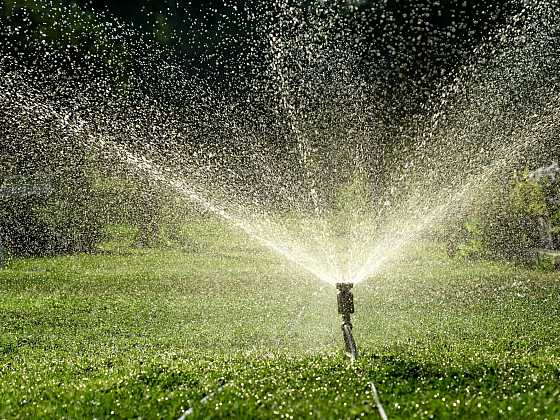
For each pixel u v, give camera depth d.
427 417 5.70
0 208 24.59
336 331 11.36
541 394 6.28
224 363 8.44
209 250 23.58
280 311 13.33
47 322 12.36
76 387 7.34
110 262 20.98
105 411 6.33
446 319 12.38
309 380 7.23
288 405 6.10
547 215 19.44
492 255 20.39
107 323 12.24
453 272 18.00
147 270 18.98
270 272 18.27
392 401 6.27
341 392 6.65
